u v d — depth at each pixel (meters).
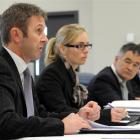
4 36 2.62
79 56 3.88
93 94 4.70
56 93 3.60
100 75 4.79
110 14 10.75
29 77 2.69
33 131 2.11
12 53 2.56
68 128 2.21
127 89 5.23
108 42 10.80
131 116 3.07
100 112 2.83
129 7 10.62
